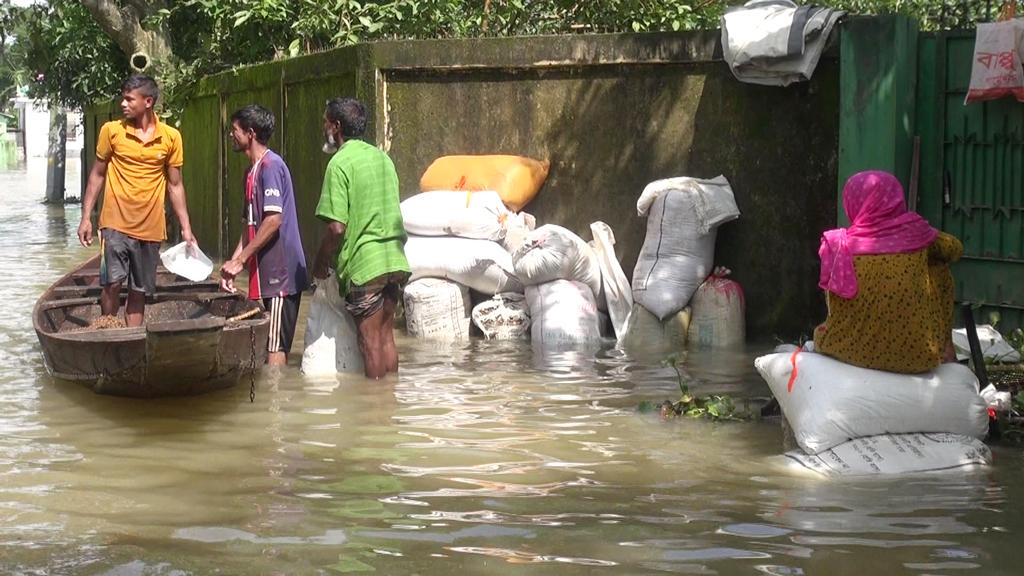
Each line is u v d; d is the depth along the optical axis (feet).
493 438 17.75
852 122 24.73
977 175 24.12
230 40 44.14
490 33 38.50
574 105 29.37
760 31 25.49
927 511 13.97
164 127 24.25
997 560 12.23
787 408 17.10
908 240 16.51
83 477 15.60
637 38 28.22
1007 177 23.63
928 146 24.81
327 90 33.68
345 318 23.26
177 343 18.67
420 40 30.30
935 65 24.54
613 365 24.03
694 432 18.16
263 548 12.68
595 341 26.73
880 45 24.25
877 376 16.48
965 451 16.02
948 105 24.45
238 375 20.80
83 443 17.51
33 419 19.12
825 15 24.93
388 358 22.81
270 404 20.20
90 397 20.89
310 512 14.01
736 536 13.07
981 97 22.94
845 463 15.89
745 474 15.75
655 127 28.40
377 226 22.08
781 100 26.66
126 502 14.44
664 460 16.48
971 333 18.54
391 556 12.42
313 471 15.89
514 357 25.02
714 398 19.38
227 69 45.44
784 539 12.95
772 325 27.22
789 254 26.86
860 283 16.47
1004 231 23.80
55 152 90.12
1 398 20.75
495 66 29.78
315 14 37.45
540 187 29.78
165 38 50.42
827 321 17.20
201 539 13.00
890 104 24.27
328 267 22.44
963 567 12.02
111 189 24.07
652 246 27.20
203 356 19.29
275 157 23.08
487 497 14.62
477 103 30.30
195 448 17.17
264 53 42.80
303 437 17.84
